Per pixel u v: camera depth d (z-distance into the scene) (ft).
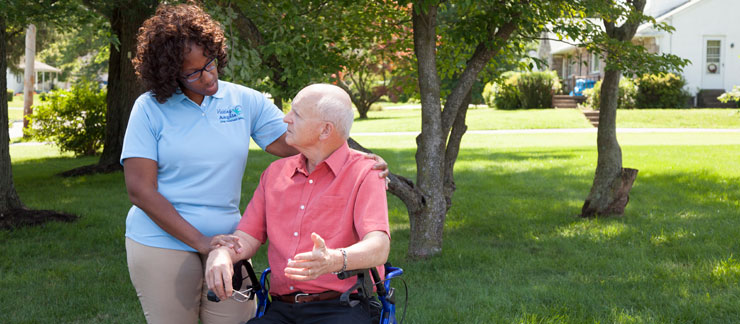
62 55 156.04
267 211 8.13
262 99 9.19
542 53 121.49
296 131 7.77
